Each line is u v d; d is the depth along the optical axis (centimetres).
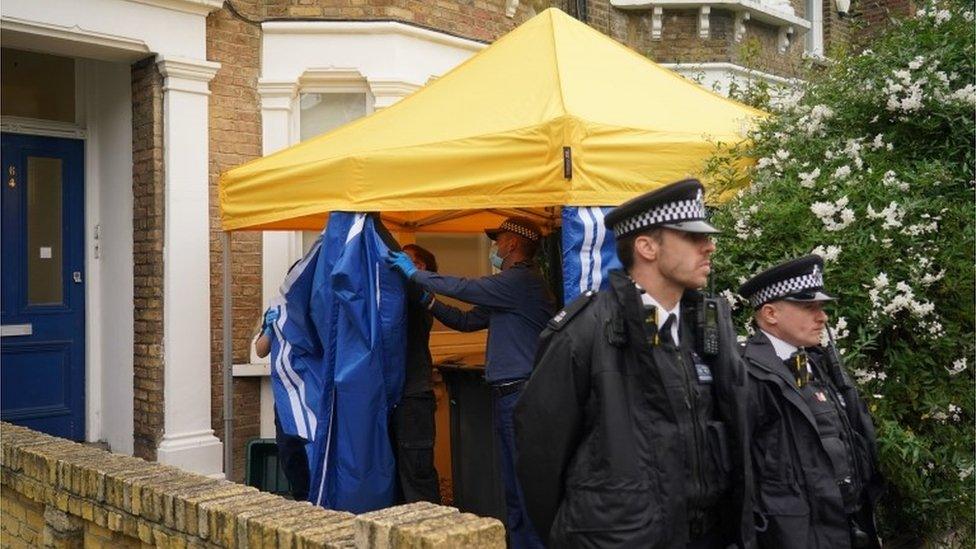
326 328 475
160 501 313
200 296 655
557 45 510
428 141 458
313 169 486
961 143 437
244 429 677
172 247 642
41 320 683
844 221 394
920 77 439
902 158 441
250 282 681
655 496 252
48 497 375
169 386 641
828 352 338
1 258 663
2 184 666
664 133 457
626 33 946
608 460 254
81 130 706
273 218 509
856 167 425
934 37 452
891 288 384
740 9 931
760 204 417
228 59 678
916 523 385
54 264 693
